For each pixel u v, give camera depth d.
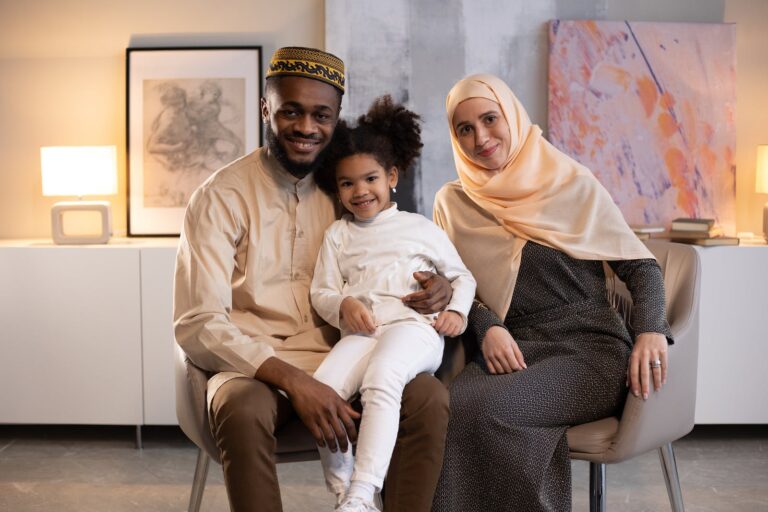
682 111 3.59
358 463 1.81
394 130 2.19
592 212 2.30
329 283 2.11
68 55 3.71
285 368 1.88
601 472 2.25
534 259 2.27
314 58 2.04
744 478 3.04
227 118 3.64
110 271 3.32
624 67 3.57
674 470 2.27
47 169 3.45
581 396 2.08
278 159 2.10
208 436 1.99
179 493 2.91
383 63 3.57
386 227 2.14
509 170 2.39
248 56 3.63
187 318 1.99
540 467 2.00
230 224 2.09
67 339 3.35
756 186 3.54
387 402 1.85
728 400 3.32
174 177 3.66
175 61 3.65
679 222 3.37
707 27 3.59
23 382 3.37
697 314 2.24
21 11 3.71
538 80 3.60
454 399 2.04
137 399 3.36
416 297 2.04
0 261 3.34
